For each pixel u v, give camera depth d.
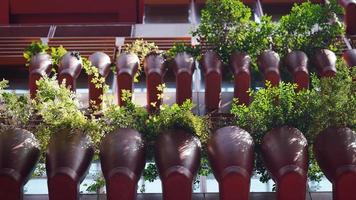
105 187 8.35
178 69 10.17
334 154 7.56
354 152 7.55
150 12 13.88
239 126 8.19
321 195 8.55
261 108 8.22
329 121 8.09
